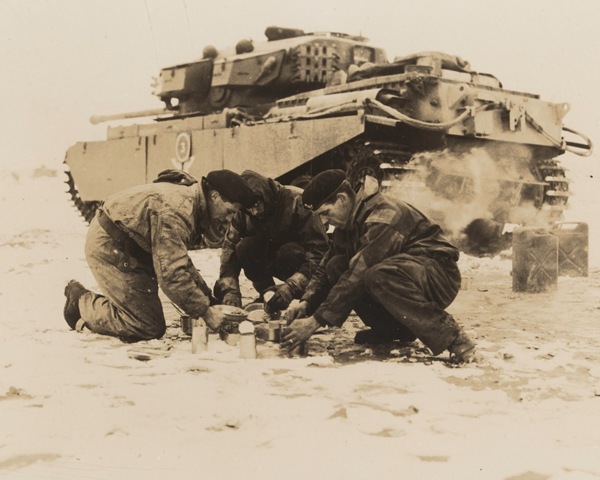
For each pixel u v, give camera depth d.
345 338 6.00
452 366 4.78
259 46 14.28
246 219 7.00
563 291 8.98
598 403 3.87
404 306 4.80
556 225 10.80
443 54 12.06
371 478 2.88
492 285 9.89
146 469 3.00
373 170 11.40
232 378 4.39
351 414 3.63
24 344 5.55
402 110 11.25
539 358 5.05
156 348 5.45
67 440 3.36
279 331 5.42
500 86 13.36
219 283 6.98
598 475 2.91
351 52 13.97
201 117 13.88
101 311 5.85
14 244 15.52
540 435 3.36
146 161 14.91
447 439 3.31
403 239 5.10
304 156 11.59
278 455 3.12
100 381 4.36
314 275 5.56
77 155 16.81
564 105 13.02
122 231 5.65
